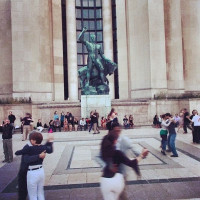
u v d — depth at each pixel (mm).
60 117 23125
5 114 22531
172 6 30156
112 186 3785
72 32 32250
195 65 31438
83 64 34938
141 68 29453
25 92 26594
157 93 27188
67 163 9570
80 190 6547
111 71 23641
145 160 9508
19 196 5031
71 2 32375
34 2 27812
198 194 5965
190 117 17328
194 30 31609
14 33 26641
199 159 9531
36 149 4742
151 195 5977
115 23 34625
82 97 22688
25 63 26672
